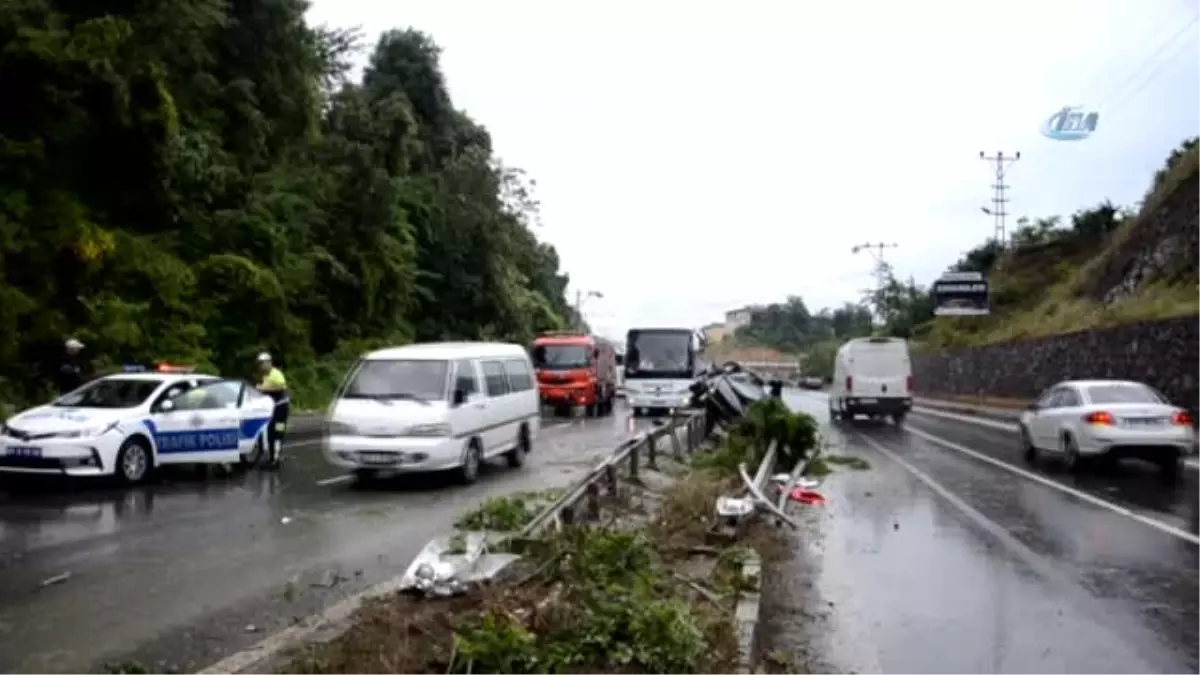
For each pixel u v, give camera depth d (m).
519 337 48.97
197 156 27.38
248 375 29.75
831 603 8.37
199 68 29.16
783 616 7.94
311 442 23.73
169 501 13.76
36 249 21.86
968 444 25.23
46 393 21.02
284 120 34.59
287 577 9.13
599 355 39.28
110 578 9.03
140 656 6.71
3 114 21.83
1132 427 17.64
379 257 38.31
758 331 140.75
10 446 14.05
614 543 7.73
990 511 13.48
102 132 22.72
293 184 34.53
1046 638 7.25
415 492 15.02
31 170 22.27
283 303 31.48
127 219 25.34
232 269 28.97
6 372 21.14
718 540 10.47
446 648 5.78
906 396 34.78
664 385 36.78
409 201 44.53
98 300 23.48
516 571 7.57
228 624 7.51
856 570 9.70
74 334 22.33
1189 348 28.67
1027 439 20.86
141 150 23.59
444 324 46.16
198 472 17.06
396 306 40.53
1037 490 15.68
